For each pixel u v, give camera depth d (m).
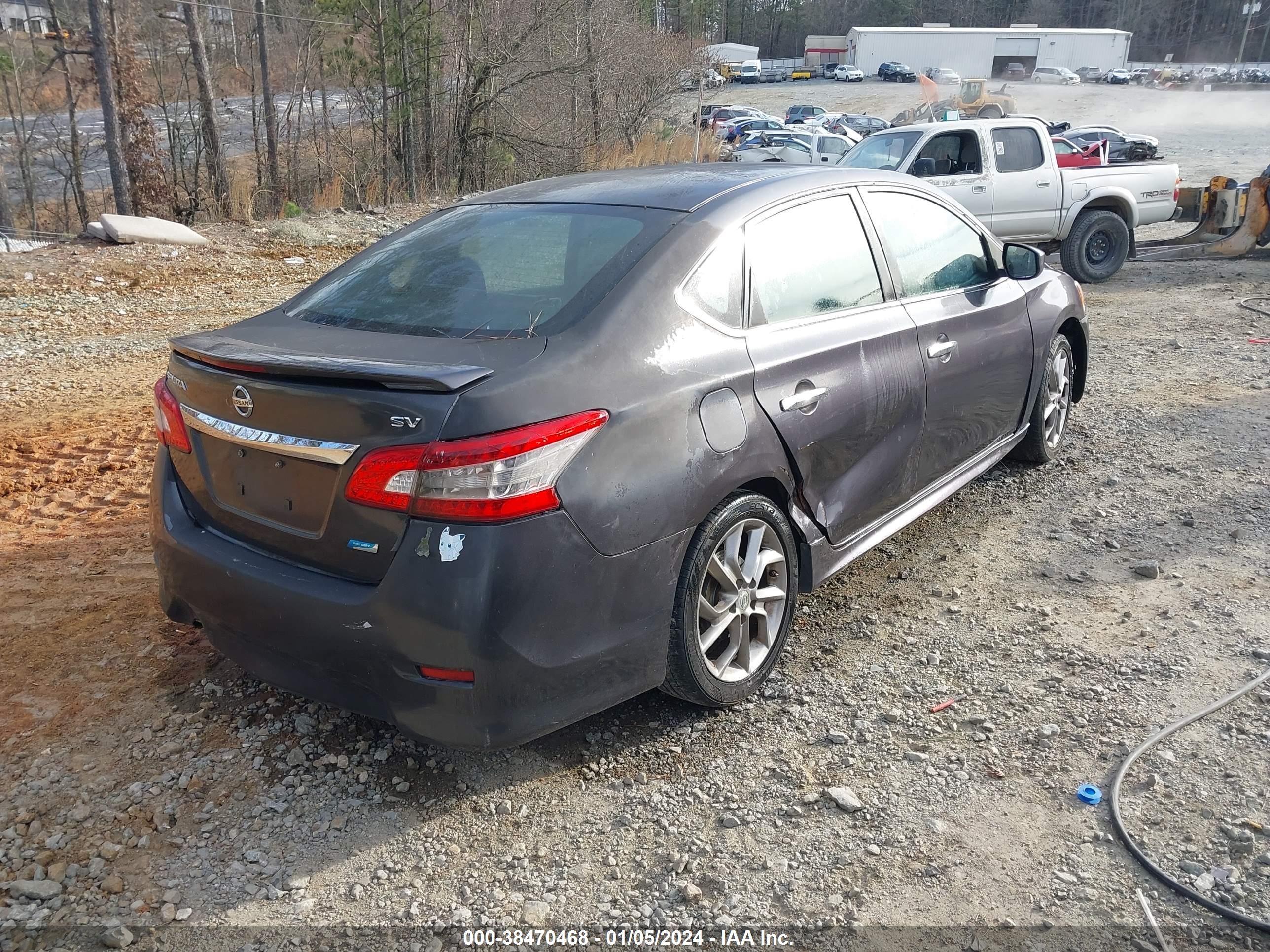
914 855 2.59
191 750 3.05
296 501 2.65
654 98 26.62
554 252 3.15
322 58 23.50
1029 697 3.26
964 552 4.38
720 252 3.12
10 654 3.56
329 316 3.17
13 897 2.46
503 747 2.57
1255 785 2.79
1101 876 2.49
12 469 5.52
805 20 98.75
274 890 2.50
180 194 21.27
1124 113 49.88
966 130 10.30
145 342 8.80
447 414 2.40
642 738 3.11
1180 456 5.45
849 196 3.77
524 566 2.45
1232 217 11.97
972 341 4.23
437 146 23.31
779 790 2.85
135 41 20.53
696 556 2.88
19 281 11.00
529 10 22.70
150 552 4.43
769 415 3.09
